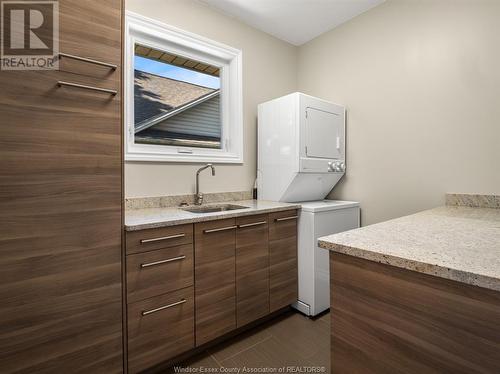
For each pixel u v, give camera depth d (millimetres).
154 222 1440
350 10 2459
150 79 2207
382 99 2357
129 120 2031
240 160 2584
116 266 1355
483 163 1811
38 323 1169
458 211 1664
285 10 2455
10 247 1108
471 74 1851
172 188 2180
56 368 1207
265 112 2541
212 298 1694
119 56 1365
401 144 2238
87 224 1279
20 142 1121
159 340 1483
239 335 1898
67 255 1231
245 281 1865
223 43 2459
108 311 1334
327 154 2443
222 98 2615
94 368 1297
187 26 2238
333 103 2537
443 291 684
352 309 876
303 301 2178
